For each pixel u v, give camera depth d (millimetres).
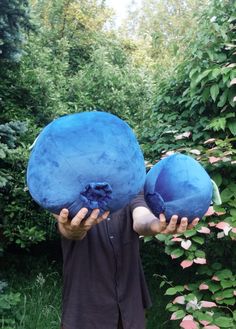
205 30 3006
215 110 2996
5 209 4098
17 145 4207
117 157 1224
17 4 3834
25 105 4605
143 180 1316
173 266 3906
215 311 2527
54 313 3602
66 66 5656
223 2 3088
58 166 1210
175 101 3420
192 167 1440
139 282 1795
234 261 2898
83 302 1717
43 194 1228
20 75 4594
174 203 1391
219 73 2701
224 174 2793
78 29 6984
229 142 2834
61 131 1252
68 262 1767
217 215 2643
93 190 1192
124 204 1286
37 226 4219
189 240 2516
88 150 1215
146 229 1607
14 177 4070
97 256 1729
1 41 3729
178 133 3201
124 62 6879
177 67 3387
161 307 3537
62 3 6883
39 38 5602
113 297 1716
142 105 5668
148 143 3510
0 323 3299
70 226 1284
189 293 2701
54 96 4809
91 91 5520
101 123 1271
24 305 3590
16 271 4652
